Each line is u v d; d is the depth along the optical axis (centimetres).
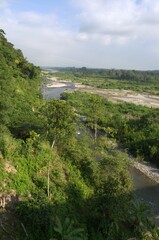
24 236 2161
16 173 2752
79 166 3597
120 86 17850
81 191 3103
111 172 2888
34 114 4638
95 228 2686
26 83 8112
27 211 2306
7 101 3566
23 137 3488
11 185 2545
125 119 6919
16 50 10131
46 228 2275
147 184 4244
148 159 5094
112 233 2655
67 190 2978
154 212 3456
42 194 2608
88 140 4375
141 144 5372
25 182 2703
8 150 2966
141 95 13888
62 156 3622
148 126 6084
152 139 5372
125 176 2878
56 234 2262
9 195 2417
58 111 2530
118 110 8794
